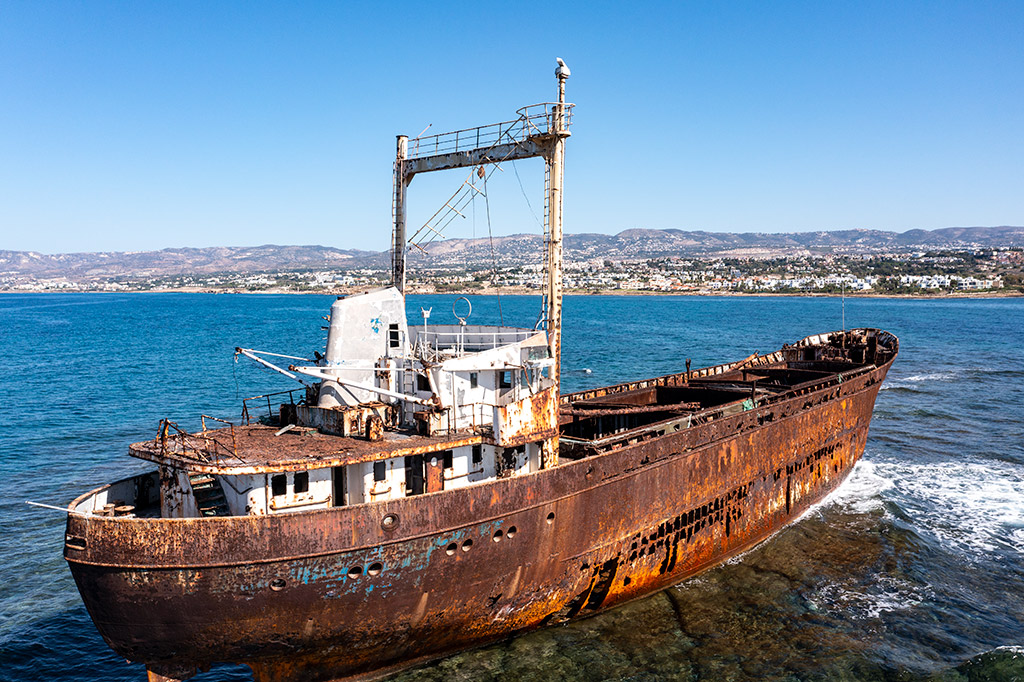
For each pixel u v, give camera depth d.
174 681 17.75
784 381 41.12
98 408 56.16
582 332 126.62
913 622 23.00
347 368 20.00
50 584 25.33
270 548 15.80
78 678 20.47
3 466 39.00
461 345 21.89
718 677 19.97
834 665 20.59
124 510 18.44
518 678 19.67
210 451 17.62
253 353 19.41
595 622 22.69
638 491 22.34
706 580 25.78
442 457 19.30
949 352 95.81
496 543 18.61
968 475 38.09
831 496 34.56
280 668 17.55
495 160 21.62
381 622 17.52
